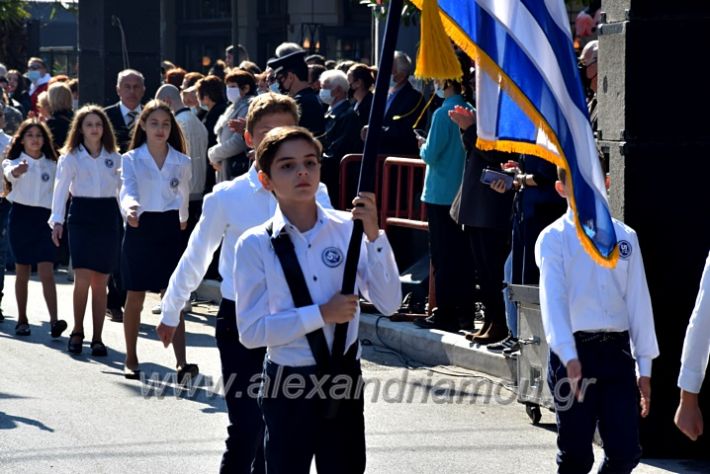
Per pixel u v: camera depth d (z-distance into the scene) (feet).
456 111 43.39
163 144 44.91
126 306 44.55
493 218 43.50
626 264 26.11
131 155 44.75
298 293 22.13
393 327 48.67
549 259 26.09
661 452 34.27
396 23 21.61
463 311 48.06
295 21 123.34
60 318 57.88
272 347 22.48
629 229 26.50
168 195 44.83
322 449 22.65
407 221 51.44
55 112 65.62
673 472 32.89
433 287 49.57
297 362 22.24
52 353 49.37
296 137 22.17
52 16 122.11
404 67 54.65
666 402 34.12
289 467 22.54
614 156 34.32
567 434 26.17
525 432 36.68
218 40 131.03
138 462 33.55
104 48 73.00
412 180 51.52
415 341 47.24
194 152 59.77
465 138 43.50
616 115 34.17
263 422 26.91
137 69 74.02
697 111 33.71
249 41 127.03
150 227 44.50
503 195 43.50
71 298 63.46
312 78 65.16
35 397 41.32
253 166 27.68
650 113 33.68
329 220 22.68
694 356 21.72
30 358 48.29
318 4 121.29
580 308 26.05
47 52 127.54
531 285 37.91
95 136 48.39
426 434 36.40
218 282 61.41
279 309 22.31
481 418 38.32
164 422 38.11
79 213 48.47
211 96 62.44
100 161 48.49
